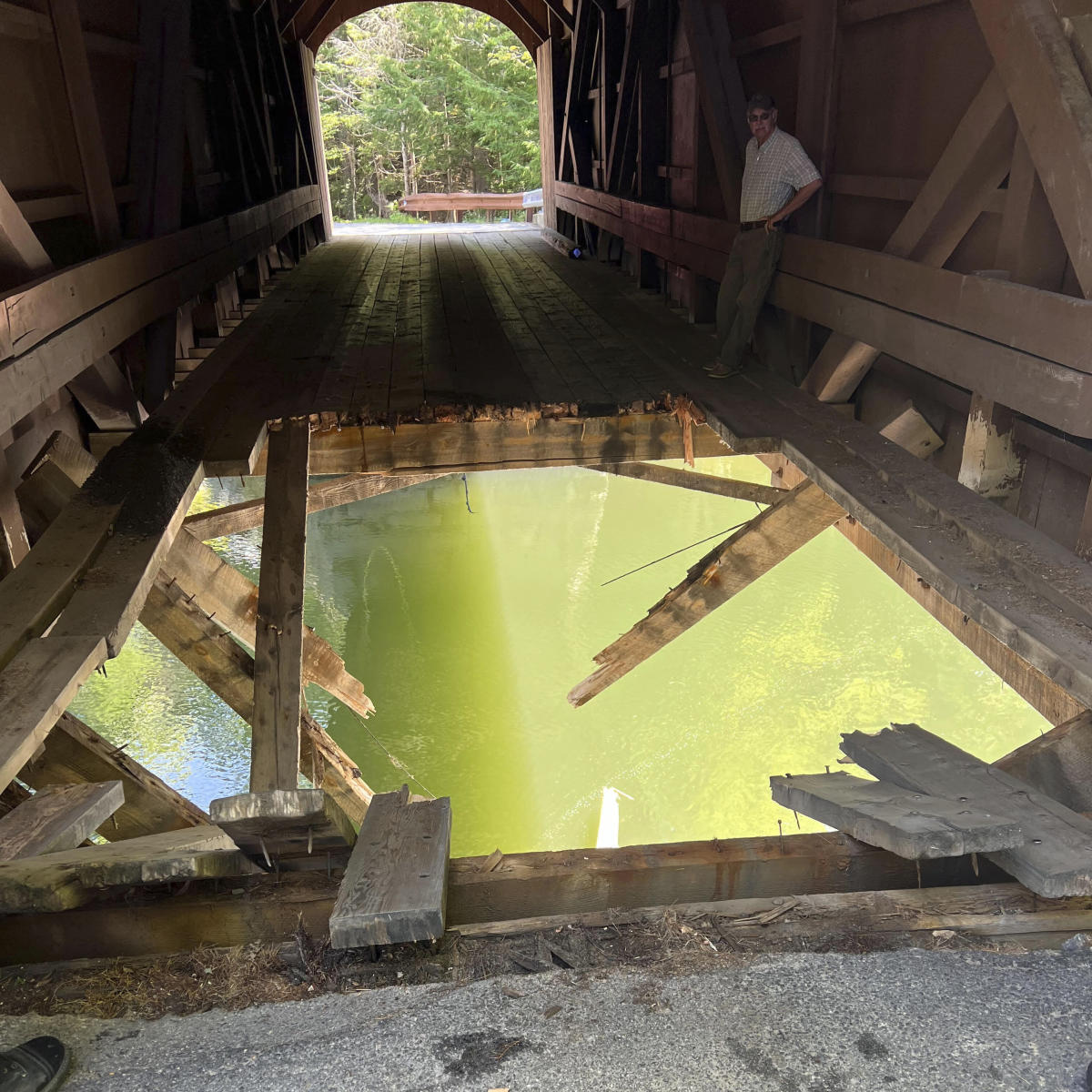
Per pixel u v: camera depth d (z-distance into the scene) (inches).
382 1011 69.3
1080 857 77.3
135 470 151.7
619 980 71.2
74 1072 63.9
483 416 174.9
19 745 87.3
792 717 341.1
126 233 224.7
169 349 223.1
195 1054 65.4
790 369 213.9
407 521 472.1
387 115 1332.4
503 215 1333.7
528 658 364.2
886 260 154.9
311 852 86.4
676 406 181.6
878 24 175.8
